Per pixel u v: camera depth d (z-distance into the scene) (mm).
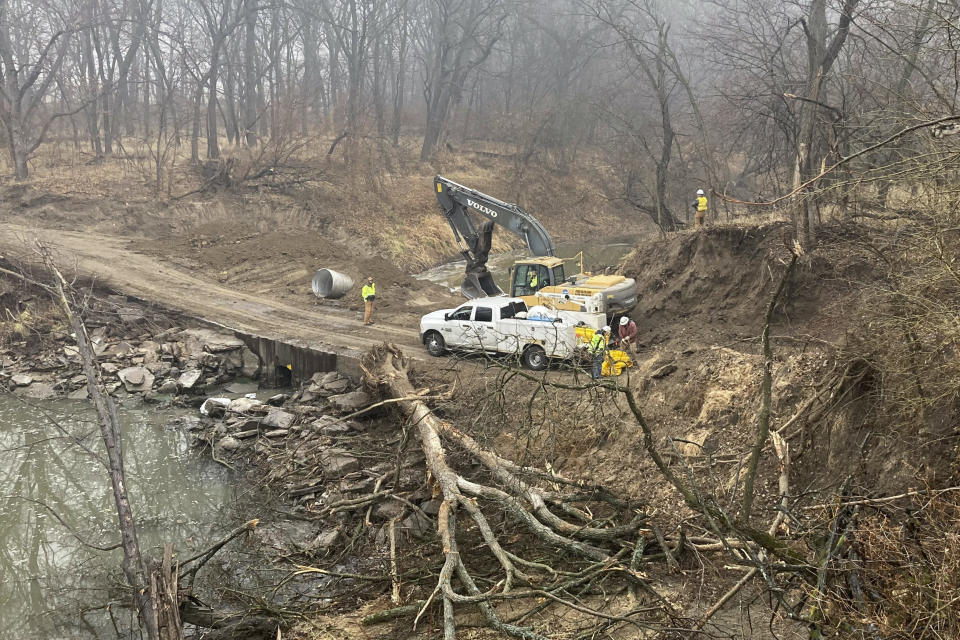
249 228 35719
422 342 21875
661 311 20891
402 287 29953
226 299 27438
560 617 9898
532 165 61406
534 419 15656
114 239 34625
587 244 51688
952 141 9828
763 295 18469
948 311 8664
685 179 41656
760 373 13836
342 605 11062
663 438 13734
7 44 40031
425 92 58500
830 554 7551
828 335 15047
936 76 13422
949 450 9000
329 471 15266
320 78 60188
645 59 38625
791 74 26422
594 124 61906
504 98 76000
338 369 20953
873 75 21109
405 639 9945
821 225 18406
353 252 40312
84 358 12086
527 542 12000
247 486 15586
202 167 44031
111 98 50719
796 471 11344
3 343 24172
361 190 46719
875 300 12188
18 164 38781
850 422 10766
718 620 9211
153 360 22672
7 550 13445
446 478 12594
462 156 61469
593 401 15453
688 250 21500
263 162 45375
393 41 63062
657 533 10656
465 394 17500
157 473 16406
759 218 21422
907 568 7203
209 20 46375
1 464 16922
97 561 13008
